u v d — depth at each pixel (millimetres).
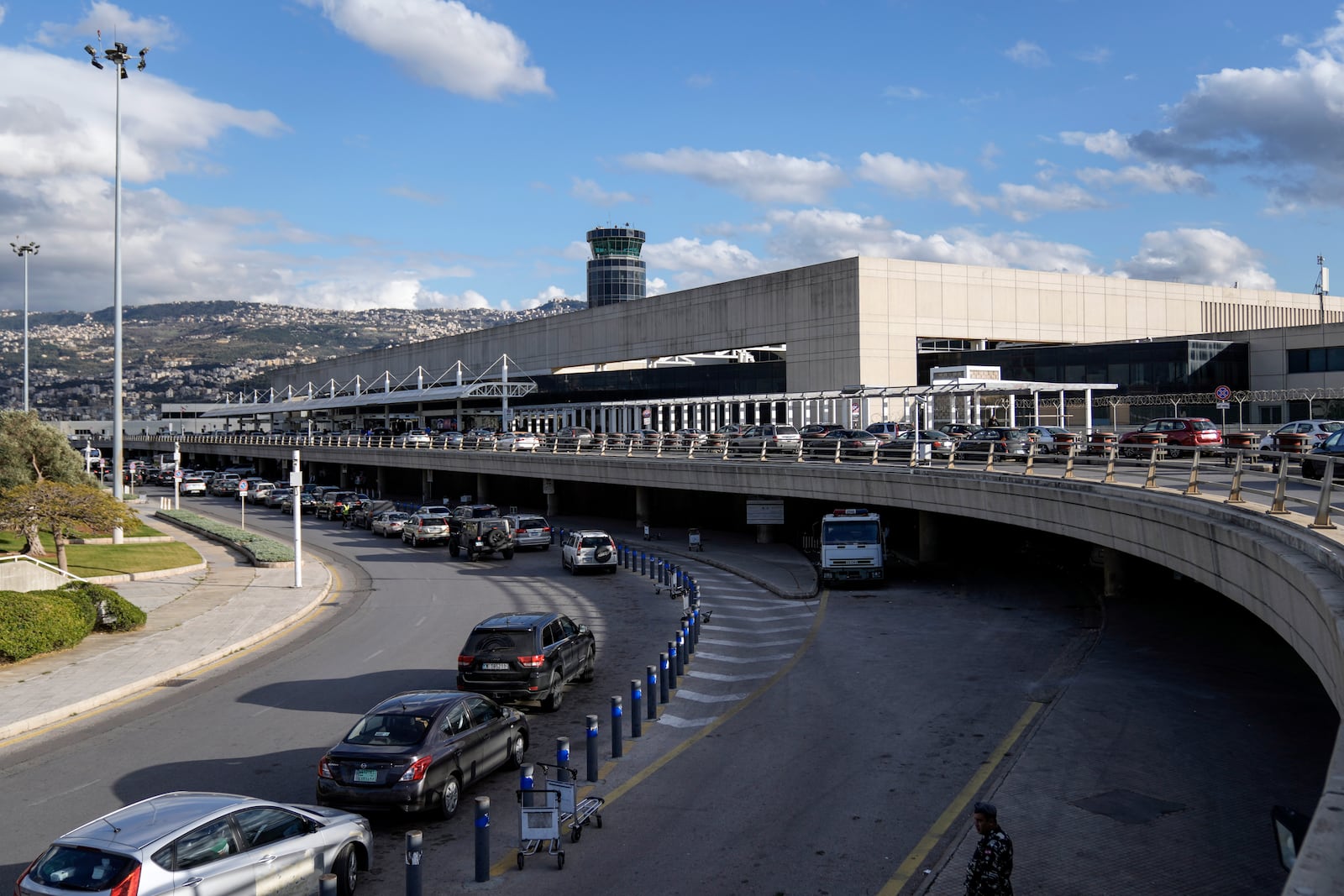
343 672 23875
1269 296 101500
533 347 119125
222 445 123562
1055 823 12781
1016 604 31016
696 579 38375
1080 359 77125
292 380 197000
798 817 13602
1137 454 39906
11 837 13414
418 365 145875
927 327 82500
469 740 14453
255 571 42125
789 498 48938
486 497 76000
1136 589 31344
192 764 16625
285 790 15195
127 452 175375
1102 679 20250
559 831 12516
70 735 18594
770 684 21578
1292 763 14922
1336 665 10641
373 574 42469
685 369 95500
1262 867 11367
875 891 11234
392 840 13172
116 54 48750
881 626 27859
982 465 35094
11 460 53406
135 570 40406
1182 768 14828
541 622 20125
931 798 14195
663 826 13414
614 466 55750
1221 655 22203
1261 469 28531
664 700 20297
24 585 32281
